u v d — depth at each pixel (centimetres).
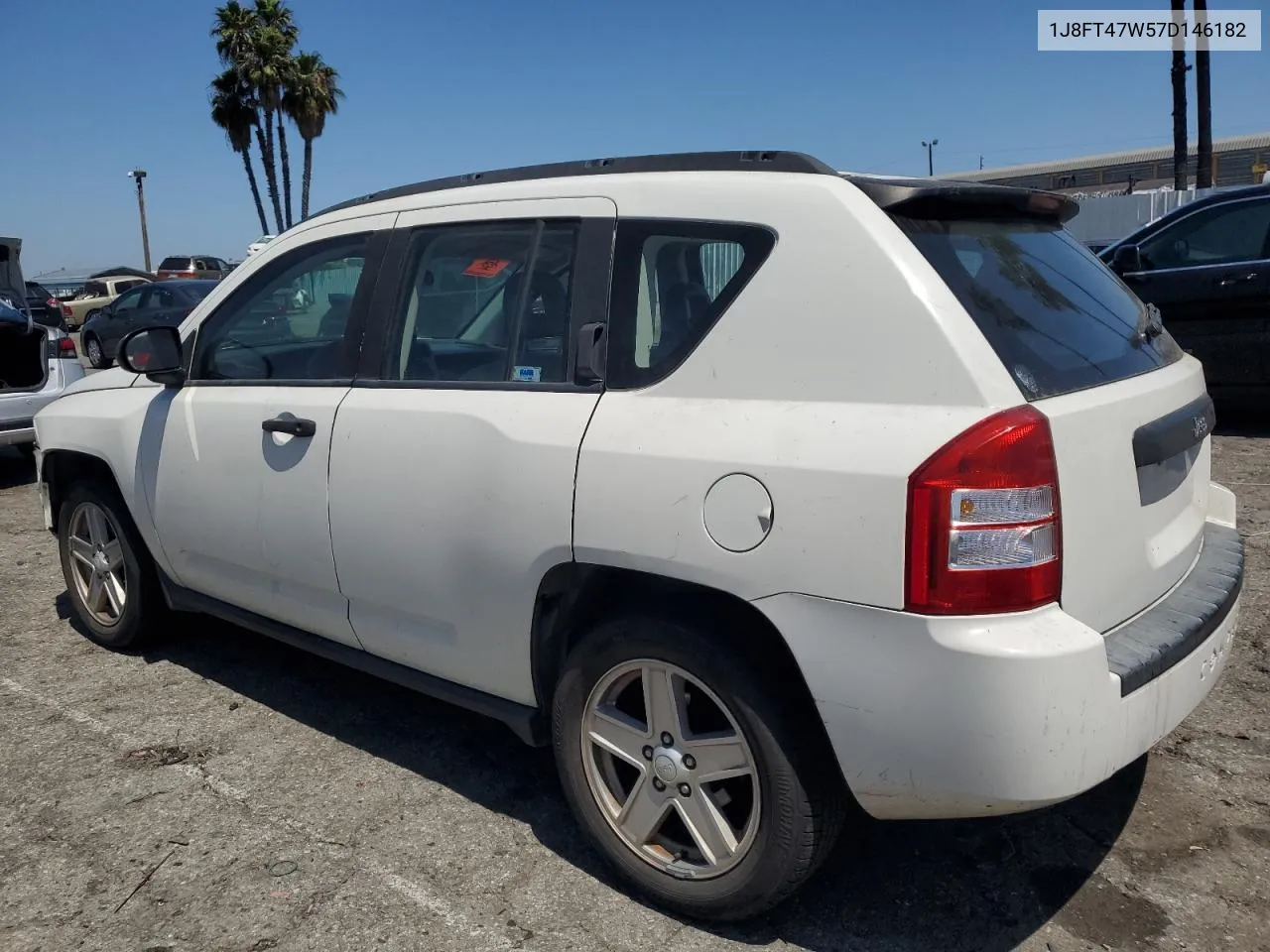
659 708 268
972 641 217
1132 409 255
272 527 355
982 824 315
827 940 265
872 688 227
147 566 441
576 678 282
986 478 218
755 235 258
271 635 382
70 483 466
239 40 3603
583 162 305
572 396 281
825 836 251
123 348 390
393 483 312
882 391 233
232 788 346
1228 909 272
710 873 266
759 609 239
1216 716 373
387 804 335
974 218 272
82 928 276
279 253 377
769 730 246
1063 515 227
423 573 308
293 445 345
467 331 312
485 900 285
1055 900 278
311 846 312
